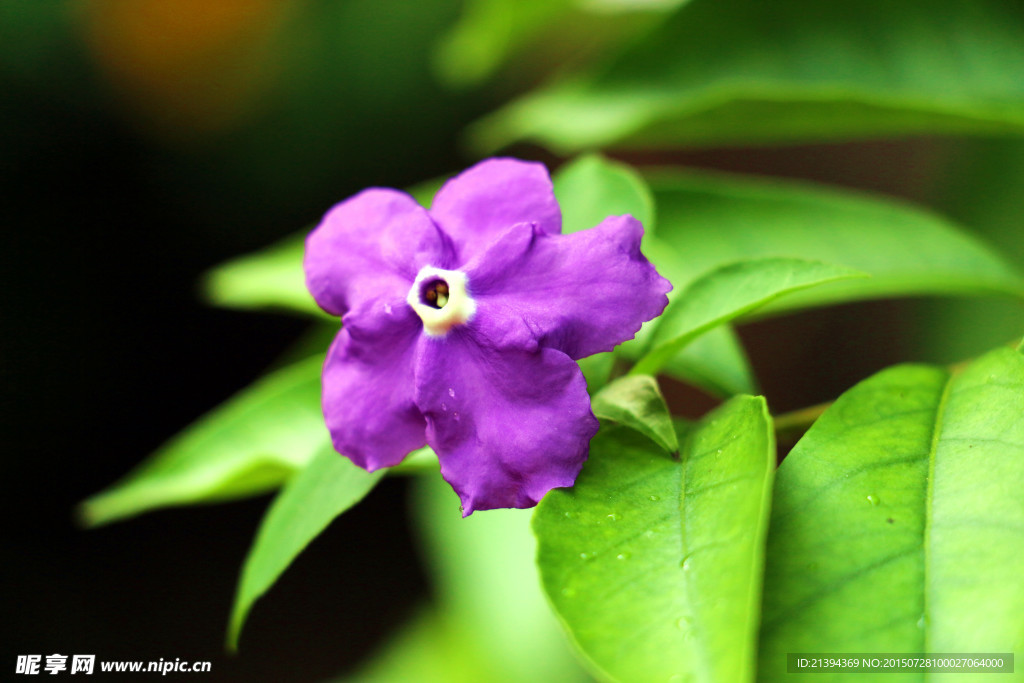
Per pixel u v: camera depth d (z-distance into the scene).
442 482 0.49
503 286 0.29
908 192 0.76
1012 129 0.35
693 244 0.36
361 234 0.30
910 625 0.27
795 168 0.80
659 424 0.29
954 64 0.37
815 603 0.27
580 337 0.29
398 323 0.29
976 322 0.46
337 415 0.29
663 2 0.41
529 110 0.38
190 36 0.84
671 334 0.30
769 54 0.37
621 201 0.32
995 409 0.28
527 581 0.49
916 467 0.28
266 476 0.34
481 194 0.30
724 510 0.27
